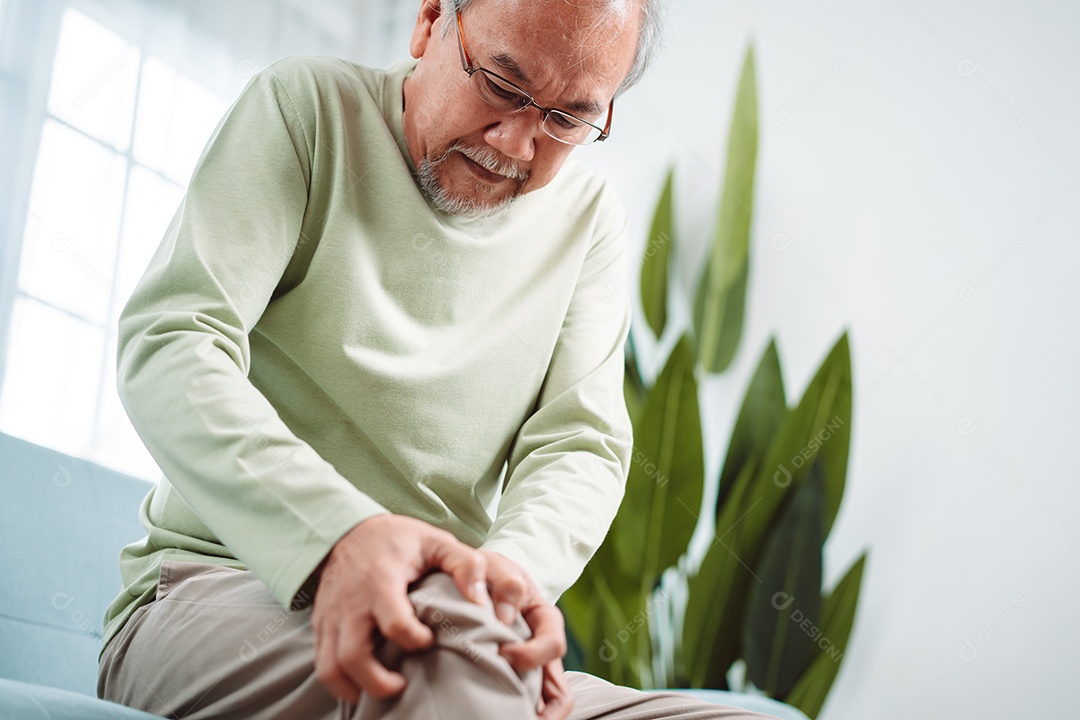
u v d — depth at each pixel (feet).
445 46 3.07
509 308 3.33
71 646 4.16
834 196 8.96
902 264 8.59
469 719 1.93
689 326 9.09
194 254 2.74
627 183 9.78
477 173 3.12
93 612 4.30
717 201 9.37
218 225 2.85
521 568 2.33
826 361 7.97
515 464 3.23
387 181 3.17
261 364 3.03
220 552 2.77
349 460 3.00
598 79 2.98
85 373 7.41
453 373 3.12
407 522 2.18
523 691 2.03
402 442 3.01
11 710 1.90
